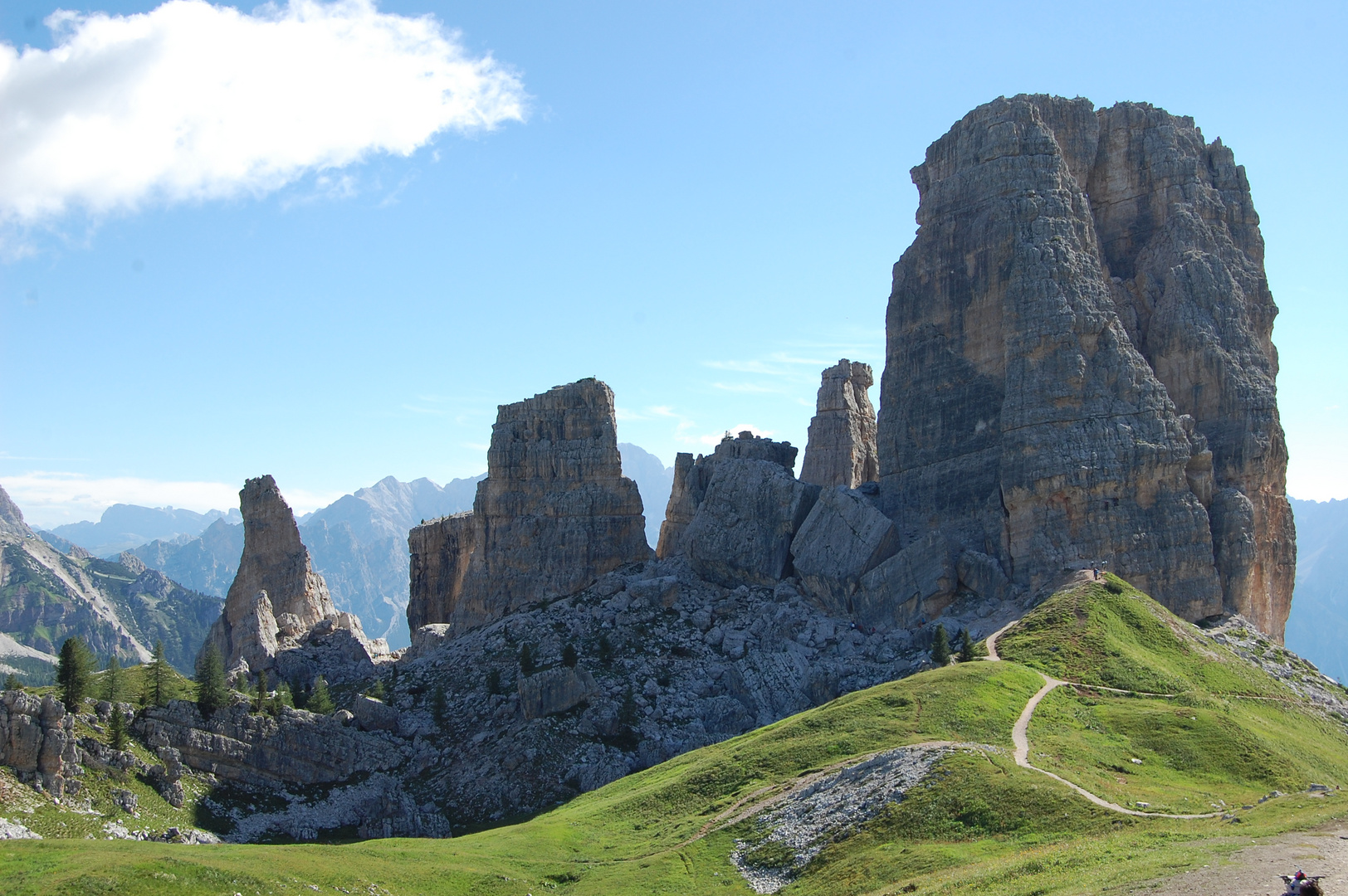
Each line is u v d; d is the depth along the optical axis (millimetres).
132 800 123312
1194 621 157500
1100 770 97875
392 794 147500
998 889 68250
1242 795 91812
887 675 152375
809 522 186625
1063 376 164750
